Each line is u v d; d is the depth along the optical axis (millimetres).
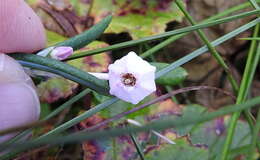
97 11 166
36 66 106
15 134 110
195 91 185
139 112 138
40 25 117
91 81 102
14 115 106
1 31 107
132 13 169
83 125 135
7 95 104
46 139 73
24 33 110
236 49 193
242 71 193
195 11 192
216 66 190
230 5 190
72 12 164
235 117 120
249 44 192
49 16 162
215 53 123
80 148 148
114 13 168
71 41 111
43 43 119
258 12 120
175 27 187
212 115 78
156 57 179
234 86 130
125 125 136
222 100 186
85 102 148
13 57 108
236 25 190
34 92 113
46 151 140
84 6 166
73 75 101
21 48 112
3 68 103
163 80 120
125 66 98
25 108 108
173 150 135
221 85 189
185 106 145
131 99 101
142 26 165
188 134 138
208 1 191
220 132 143
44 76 116
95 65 144
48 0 163
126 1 169
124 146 133
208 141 141
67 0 165
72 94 150
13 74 105
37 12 161
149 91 99
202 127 143
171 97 154
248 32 188
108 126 135
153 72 99
